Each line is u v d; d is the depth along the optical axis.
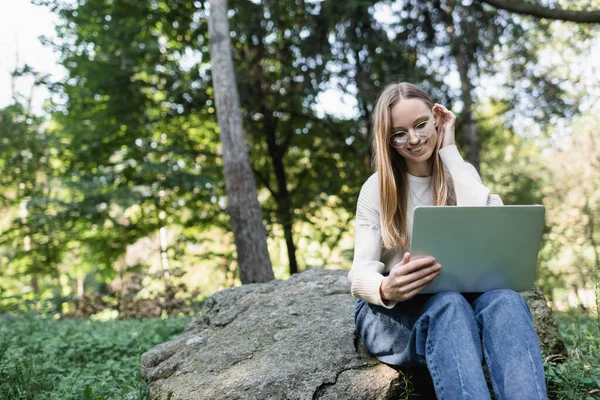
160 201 10.44
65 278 15.81
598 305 2.71
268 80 10.98
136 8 10.35
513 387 1.61
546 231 10.86
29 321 5.69
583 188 10.98
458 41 9.22
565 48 10.80
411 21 9.40
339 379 2.14
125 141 10.66
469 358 1.65
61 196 12.06
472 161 9.80
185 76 10.80
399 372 2.08
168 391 2.36
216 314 3.09
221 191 11.74
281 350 2.38
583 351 2.76
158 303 7.73
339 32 9.30
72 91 10.30
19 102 12.62
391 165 2.08
